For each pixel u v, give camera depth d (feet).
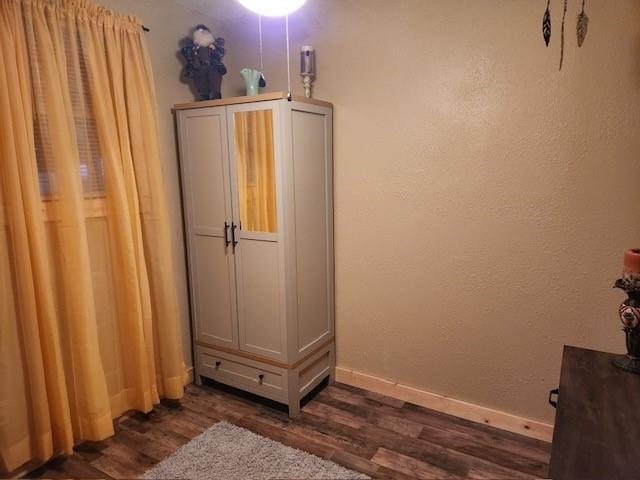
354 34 8.05
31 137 6.10
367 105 8.13
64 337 6.96
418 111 7.64
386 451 7.11
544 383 7.27
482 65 6.98
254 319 8.30
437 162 7.61
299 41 8.67
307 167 7.98
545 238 6.89
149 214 7.91
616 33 6.00
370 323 8.86
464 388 8.02
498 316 7.49
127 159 7.43
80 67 6.87
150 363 8.02
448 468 6.68
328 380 9.33
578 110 6.38
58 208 6.58
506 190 7.09
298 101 7.55
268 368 8.27
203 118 8.19
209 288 8.82
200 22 9.08
